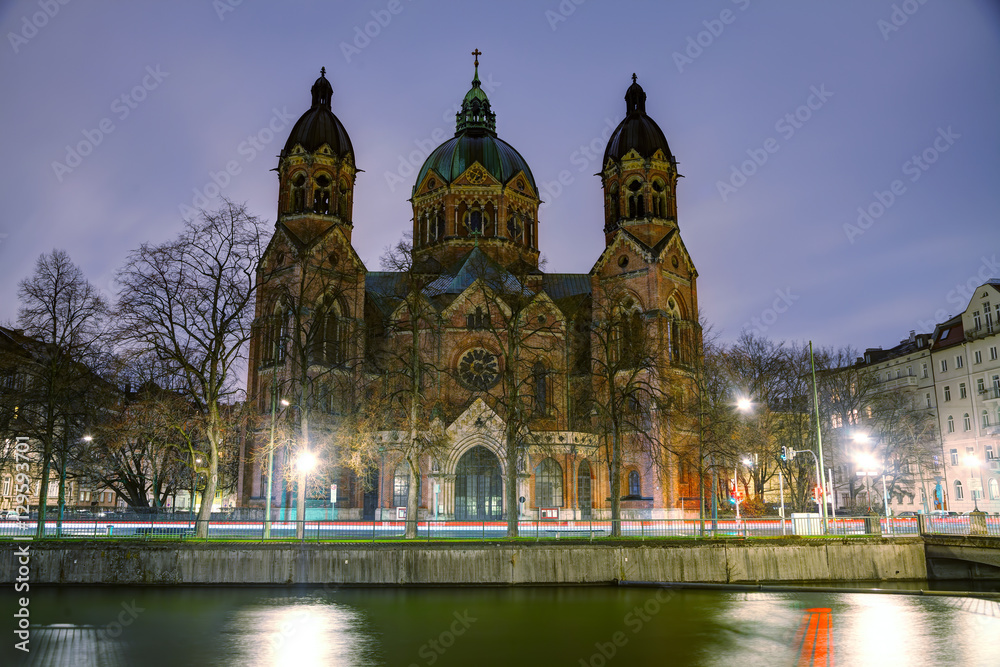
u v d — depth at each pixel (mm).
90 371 52906
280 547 42844
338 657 27688
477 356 74688
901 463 82062
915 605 38531
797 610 37156
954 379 94938
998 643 30031
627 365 64688
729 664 26984
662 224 79875
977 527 50281
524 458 67125
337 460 61719
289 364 68438
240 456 70812
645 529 53188
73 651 28391
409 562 43031
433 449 54375
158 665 26594
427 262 85188
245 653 28188
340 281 65125
